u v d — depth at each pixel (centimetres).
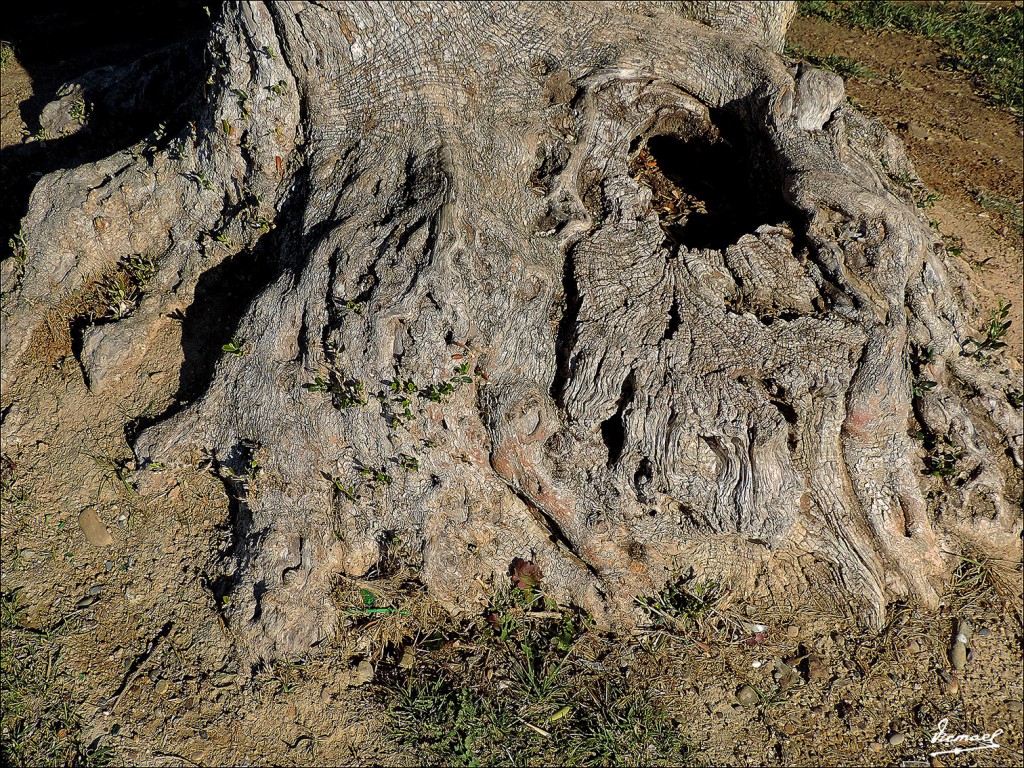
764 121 497
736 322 414
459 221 424
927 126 811
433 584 438
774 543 414
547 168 501
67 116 755
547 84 502
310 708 406
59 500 500
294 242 497
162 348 550
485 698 399
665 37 513
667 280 437
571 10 497
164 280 559
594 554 434
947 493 462
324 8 456
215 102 513
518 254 433
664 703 407
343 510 447
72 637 440
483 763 376
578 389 418
